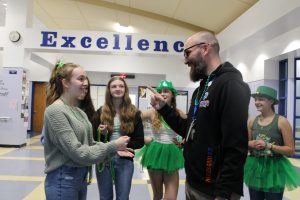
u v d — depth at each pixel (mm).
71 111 1612
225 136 1312
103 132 2311
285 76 7465
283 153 2080
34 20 9453
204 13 7570
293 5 4340
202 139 1435
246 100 1340
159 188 2729
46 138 1570
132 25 9992
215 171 1391
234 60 9188
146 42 7180
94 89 12070
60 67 1652
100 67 11539
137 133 2371
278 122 2148
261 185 2102
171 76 11508
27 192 3910
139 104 11812
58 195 1540
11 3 7402
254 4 5961
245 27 6188
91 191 4023
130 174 2270
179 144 2693
